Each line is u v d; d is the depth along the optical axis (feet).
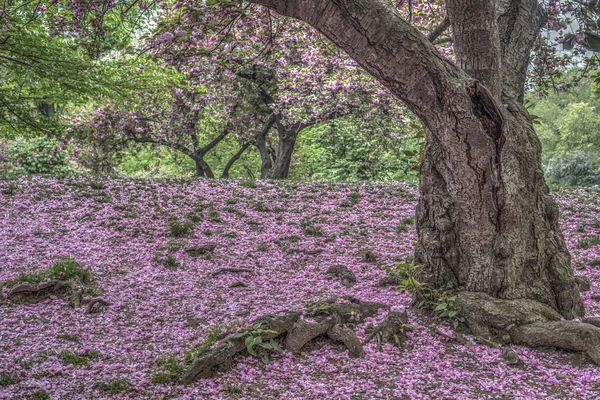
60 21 24.47
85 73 44.78
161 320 21.63
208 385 15.84
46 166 71.15
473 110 18.38
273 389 15.65
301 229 37.22
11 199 38.75
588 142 131.23
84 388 15.29
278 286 26.68
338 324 19.30
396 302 23.06
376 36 17.07
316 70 57.72
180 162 101.04
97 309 22.09
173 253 30.94
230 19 22.17
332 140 99.71
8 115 53.98
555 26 19.33
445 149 19.36
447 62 18.33
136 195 42.01
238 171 110.73
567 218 40.93
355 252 32.65
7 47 43.16
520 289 20.02
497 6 22.52
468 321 19.51
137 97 66.18
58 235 32.65
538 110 150.00
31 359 16.94
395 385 16.05
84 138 78.79
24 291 22.70
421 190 21.71
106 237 32.89
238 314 22.06
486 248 20.03
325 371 16.98
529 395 15.35
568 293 20.38
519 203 19.69
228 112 77.71
